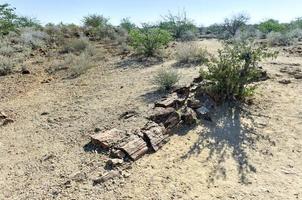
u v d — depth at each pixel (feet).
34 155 26.37
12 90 44.14
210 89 32.12
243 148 25.45
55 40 76.54
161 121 28.04
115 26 98.68
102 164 23.72
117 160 23.58
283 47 64.44
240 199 19.98
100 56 59.47
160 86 36.14
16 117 34.68
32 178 23.29
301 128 27.89
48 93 42.01
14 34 77.66
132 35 58.44
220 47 62.75
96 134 27.14
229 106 31.48
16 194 21.66
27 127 31.83
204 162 23.77
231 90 31.99
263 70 39.09
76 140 27.86
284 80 37.24
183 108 30.37
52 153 26.27
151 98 34.01
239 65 32.55
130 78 43.62
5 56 58.49
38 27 91.66
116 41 76.79
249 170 22.84
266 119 29.40
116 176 22.31
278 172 22.56
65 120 32.24
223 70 32.24
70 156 25.43
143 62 52.13
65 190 21.43
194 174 22.47
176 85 36.11
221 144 25.98
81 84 44.11
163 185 21.43
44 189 21.81
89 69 51.93
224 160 23.98
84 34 85.76
